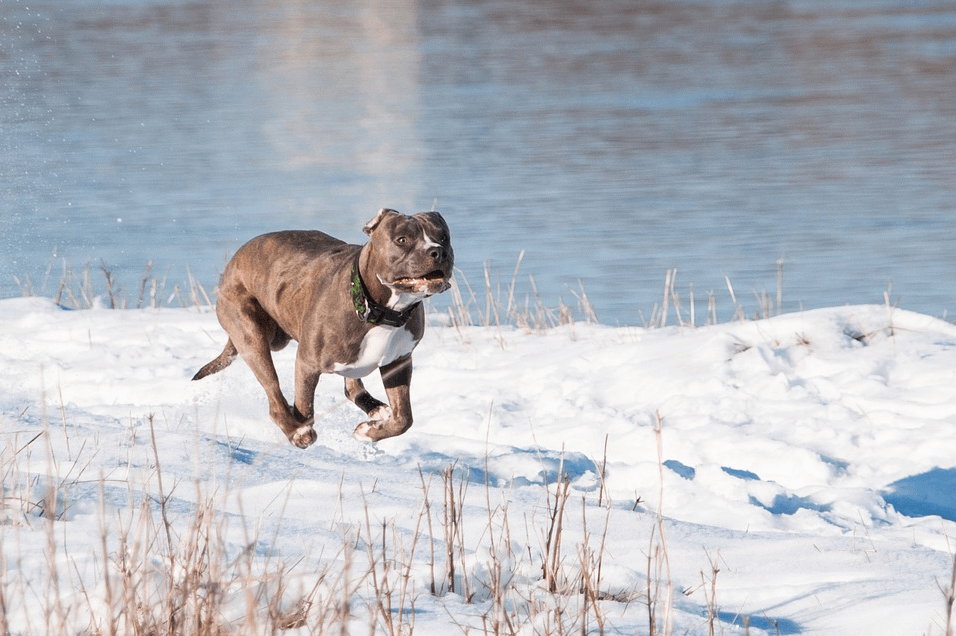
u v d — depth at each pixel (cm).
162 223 7244
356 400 2814
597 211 7494
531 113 12212
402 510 2080
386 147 10238
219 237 6862
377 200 7938
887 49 17038
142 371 3528
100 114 12331
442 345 4003
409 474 2380
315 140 10700
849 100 12575
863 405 3056
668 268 6019
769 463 2759
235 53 18550
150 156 9838
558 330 4162
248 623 1438
